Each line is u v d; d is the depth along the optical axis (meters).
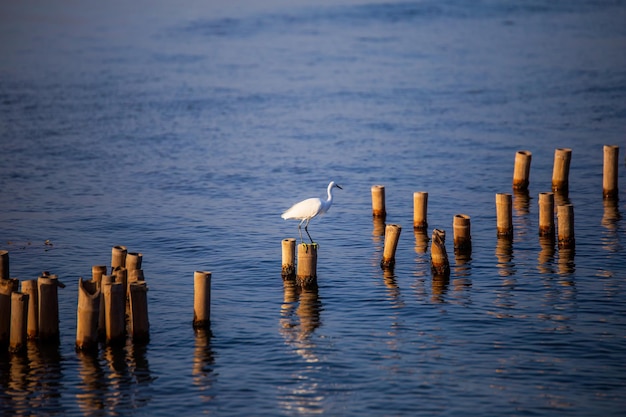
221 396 18.17
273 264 27.02
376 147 45.62
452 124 50.84
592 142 45.06
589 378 18.52
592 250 27.50
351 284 24.92
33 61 75.44
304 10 103.12
